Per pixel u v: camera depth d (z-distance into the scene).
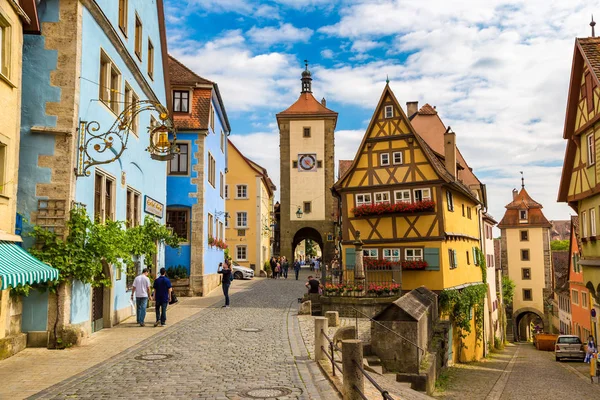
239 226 47.31
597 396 17.92
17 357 10.57
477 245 33.47
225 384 8.68
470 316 29.20
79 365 9.94
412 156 25.67
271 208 62.47
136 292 15.40
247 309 19.75
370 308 19.44
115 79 15.43
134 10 17.31
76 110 12.12
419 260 24.75
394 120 26.30
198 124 26.05
